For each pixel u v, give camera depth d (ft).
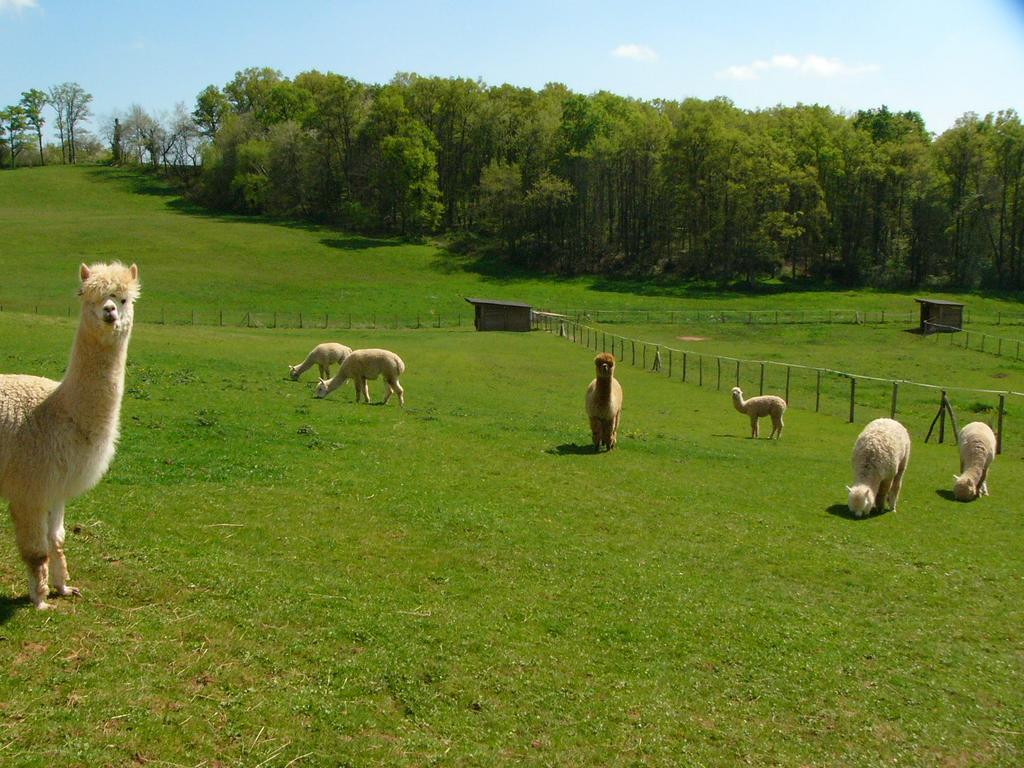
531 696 23.84
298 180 388.98
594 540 39.68
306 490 42.70
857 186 327.88
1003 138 313.73
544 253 352.90
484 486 48.03
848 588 35.76
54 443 23.26
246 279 273.75
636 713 23.56
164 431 52.03
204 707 20.72
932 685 26.58
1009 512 52.60
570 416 86.63
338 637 25.72
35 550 23.68
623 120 385.29
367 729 21.09
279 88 437.58
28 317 120.06
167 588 27.25
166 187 452.35
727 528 43.91
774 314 245.86
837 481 59.21
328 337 168.66
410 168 352.69
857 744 22.90
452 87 395.34
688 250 352.90
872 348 190.08
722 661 27.45
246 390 76.95
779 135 351.67
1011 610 33.88
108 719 19.52
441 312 249.75
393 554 34.81
